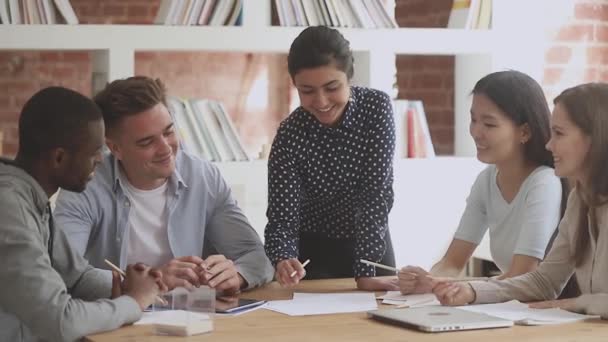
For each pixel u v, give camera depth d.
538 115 3.10
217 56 8.34
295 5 4.20
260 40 4.15
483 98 3.12
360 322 2.50
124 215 3.03
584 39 5.14
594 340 2.31
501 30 4.60
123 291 2.63
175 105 4.13
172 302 2.69
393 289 3.01
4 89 7.58
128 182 3.04
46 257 2.41
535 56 5.00
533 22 4.94
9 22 3.86
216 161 4.18
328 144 3.16
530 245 3.04
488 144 3.13
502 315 2.57
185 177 3.12
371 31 4.31
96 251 3.05
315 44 2.91
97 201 3.00
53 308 2.34
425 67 5.65
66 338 2.33
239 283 2.96
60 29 3.90
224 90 8.41
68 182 2.52
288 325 2.46
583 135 2.68
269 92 8.56
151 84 2.92
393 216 4.52
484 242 4.99
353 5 4.29
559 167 2.72
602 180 2.67
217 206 3.19
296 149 3.16
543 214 3.06
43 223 2.54
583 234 2.78
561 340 2.30
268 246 3.13
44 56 7.65
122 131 2.89
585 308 2.60
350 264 3.41
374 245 3.14
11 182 2.43
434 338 2.30
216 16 4.11
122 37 3.97
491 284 2.82
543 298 2.87
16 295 2.35
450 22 4.67
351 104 3.12
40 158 2.49
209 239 3.25
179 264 2.82
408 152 4.59
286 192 3.16
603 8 5.18
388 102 3.16
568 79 5.12
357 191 3.25
